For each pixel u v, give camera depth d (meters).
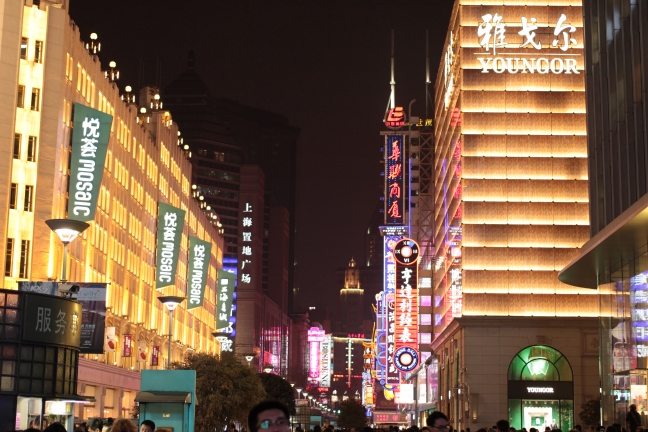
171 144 134.12
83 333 47.38
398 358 133.38
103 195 93.69
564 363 91.50
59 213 80.06
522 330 91.94
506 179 95.44
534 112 96.25
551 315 92.81
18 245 75.81
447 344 109.62
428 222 142.88
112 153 97.88
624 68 54.38
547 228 94.62
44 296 38.38
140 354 103.75
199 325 153.25
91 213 77.62
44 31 79.81
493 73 96.81
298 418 144.00
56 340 38.62
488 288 93.62
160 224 107.25
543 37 97.12
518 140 95.94
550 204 95.00
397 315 134.62
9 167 75.81
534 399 90.88
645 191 50.25
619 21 56.03
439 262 126.38
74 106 79.75
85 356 85.69
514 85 96.69
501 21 97.44
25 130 77.75
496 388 91.06
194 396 49.78
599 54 61.09
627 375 56.62
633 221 49.41
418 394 152.88
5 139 76.06
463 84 96.81
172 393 48.91
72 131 83.62
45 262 76.31
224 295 142.88
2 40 76.88
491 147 95.81
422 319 133.38
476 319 91.94
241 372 74.75
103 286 48.25
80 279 85.56
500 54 97.06
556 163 95.56
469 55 97.25
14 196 76.44
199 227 156.38
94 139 78.00
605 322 63.56
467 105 96.56
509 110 96.31
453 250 105.12
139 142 112.25
